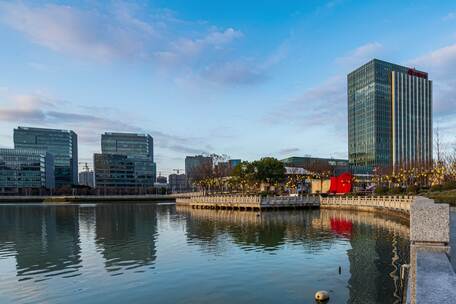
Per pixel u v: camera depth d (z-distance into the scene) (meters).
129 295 21.17
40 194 178.50
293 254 31.03
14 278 25.14
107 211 97.50
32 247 37.81
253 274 24.80
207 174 156.75
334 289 21.23
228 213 77.81
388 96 184.25
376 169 129.62
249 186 126.56
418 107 191.12
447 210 7.80
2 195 173.25
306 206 81.62
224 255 31.36
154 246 36.97
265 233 44.41
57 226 59.12
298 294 20.53
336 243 35.94
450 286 4.96
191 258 30.41
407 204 49.84
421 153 187.00
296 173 124.88
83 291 22.06
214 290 21.66
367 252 31.09
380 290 20.91
